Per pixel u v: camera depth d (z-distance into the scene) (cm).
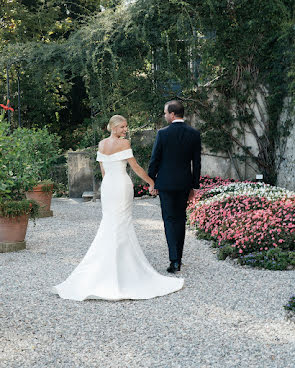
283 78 1061
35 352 331
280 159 1094
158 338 353
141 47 1076
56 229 812
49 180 982
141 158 1203
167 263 580
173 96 1127
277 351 328
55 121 1859
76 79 1886
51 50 1123
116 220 481
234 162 1166
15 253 643
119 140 492
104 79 1115
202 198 918
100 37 1071
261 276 515
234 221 658
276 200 732
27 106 1667
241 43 1080
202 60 1068
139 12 1023
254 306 421
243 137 1154
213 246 654
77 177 1312
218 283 493
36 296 457
